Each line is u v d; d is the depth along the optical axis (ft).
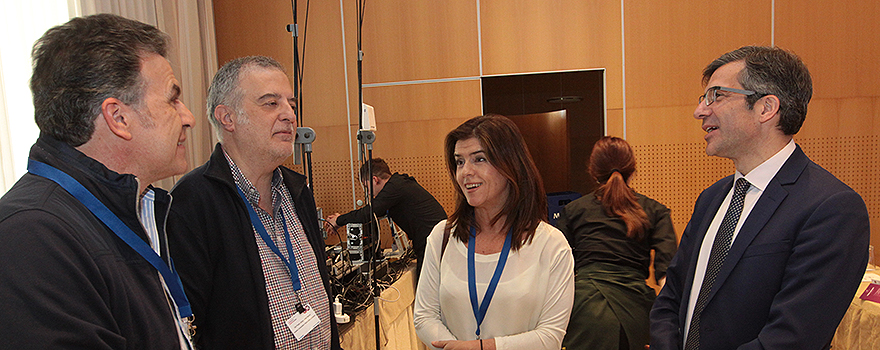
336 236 13.65
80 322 2.00
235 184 4.02
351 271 8.28
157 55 2.70
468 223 4.77
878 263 10.43
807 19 12.46
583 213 7.38
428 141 13.58
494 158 4.40
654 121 13.01
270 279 3.95
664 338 4.11
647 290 6.45
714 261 3.82
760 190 3.69
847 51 12.44
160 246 3.05
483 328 4.39
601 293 6.35
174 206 3.72
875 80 12.44
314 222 4.65
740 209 3.79
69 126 2.36
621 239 6.90
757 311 3.47
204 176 3.88
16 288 1.89
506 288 4.34
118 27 2.54
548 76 13.24
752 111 3.62
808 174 3.55
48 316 1.92
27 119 8.41
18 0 8.25
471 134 4.55
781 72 3.53
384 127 13.69
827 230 3.20
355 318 7.13
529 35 13.17
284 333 3.92
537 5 13.11
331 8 13.52
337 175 13.82
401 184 10.39
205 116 12.82
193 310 3.70
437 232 5.05
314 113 13.78
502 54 13.28
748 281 3.51
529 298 4.30
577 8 13.01
